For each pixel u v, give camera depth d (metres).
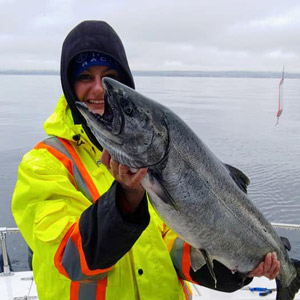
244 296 3.71
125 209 1.72
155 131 1.91
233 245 2.29
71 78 2.24
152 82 126.69
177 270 2.27
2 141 25.94
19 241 8.84
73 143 2.15
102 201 1.71
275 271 2.52
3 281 3.92
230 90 93.81
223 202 2.21
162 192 1.91
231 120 34.72
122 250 1.71
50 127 2.15
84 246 1.70
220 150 20.98
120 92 1.87
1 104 58.50
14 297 3.63
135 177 1.69
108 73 2.29
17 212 1.98
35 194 1.92
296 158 18.88
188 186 2.03
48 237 1.81
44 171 1.95
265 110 43.56
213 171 2.17
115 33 2.33
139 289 2.01
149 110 1.91
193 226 2.07
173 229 2.02
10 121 37.88
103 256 1.69
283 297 2.76
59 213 1.87
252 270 2.46
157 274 2.07
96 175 2.11
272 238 2.54
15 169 17.70
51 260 1.82
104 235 1.66
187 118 35.22
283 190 13.23
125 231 1.66
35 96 83.75
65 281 1.94
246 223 2.35
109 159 1.81
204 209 2.11
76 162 2.08
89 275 1.76
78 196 1.96
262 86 95.75
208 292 3.77
